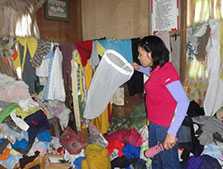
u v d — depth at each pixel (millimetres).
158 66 2305
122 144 3102
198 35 3225
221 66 3107
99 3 4094
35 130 2871
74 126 3316
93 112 3330
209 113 3178
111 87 3303
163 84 2254
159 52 2285
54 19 3895
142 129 3164
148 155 2355
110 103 3471
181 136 2691
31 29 3488
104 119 3445
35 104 2996
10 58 3123
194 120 2961
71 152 2988
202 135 2816
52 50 3197
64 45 3232
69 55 3246
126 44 3332
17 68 3125
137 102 3369
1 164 2697
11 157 2730
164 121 2307
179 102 2209
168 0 3455
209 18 3180
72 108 3320
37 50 3156
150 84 2314
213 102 3154
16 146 2754
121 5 3926
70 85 3260
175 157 2373
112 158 3051
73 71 3260
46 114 3080
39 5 3584
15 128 2797
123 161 2988
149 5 3637
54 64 3182
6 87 2961
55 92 3188
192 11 3314
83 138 3174
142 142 3066
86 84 3332
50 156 2941
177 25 3398
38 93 3211
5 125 2779
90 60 3334
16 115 2840
